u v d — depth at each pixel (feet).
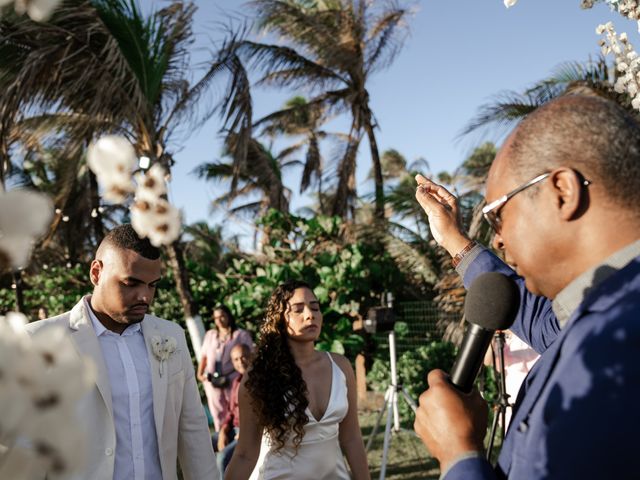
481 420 3.38
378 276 30.48
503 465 3.04
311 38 41.50
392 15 42.91
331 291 29.84
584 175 2.87
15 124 23.24
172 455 7.41
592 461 2.35
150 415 7.29
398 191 38.17
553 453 2.50
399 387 17.65
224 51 26.73
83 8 21.93
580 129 2.93
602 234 2.85
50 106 23.04
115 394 7.08
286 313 9.12
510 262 3.34
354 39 43.14
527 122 3.18
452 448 3.20
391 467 18.52
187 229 51.67
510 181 3.13
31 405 1.55
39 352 1.59
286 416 8.57
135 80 22.89
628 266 2.70
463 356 3.45
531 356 12.23
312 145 65.41
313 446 8.70
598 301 2.69
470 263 5.57
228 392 20.40
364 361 29.14
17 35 21.43
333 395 8.97
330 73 44.78
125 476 6.91
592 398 2.41
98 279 7.20
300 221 32.81
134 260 6.93
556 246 2.98
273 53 40.06
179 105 25.22
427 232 35.83
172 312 32.19
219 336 21.22
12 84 21.22
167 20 23.97
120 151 2.46
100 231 47.85
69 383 1.57
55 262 48.88
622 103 14.20
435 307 29.68
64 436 1.56
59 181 38.50
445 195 5.95
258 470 8.69
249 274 33.14
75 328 6.98
